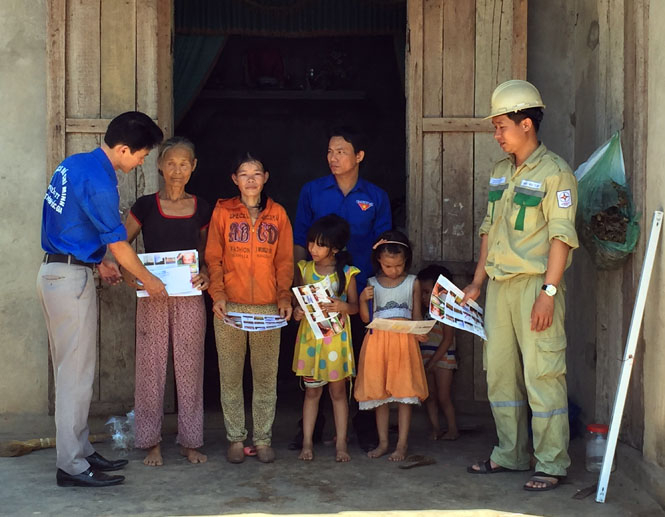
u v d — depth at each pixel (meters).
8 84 4.57
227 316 3.96
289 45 9.69
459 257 4.76
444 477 3.80
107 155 3.66
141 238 4.64
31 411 4.59
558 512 3.32
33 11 4.59
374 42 9.70
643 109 3.67
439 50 4.74
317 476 3.81
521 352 3.90
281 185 10.12
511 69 4.72
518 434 3.88
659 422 3.46
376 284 4.18
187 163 3.98
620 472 3.76
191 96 8.06
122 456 4.15
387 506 3.38
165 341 3.96
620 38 3.94
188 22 8.02
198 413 4.04
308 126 10.08
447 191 4.76
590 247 3.86
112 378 4.63
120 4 4.61
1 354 4.57
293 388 5.84
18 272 4.58
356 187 4.41
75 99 4.60
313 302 3.95
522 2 4.69
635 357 3.72
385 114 9.88
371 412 4.38
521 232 3.68
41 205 4.59
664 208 3.45
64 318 3.56
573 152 4.79
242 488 3.62
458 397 4.77
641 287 3.46
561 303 3.68
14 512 3.28
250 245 4.02
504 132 3.69
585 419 4.42
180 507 3.36
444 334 4.39
